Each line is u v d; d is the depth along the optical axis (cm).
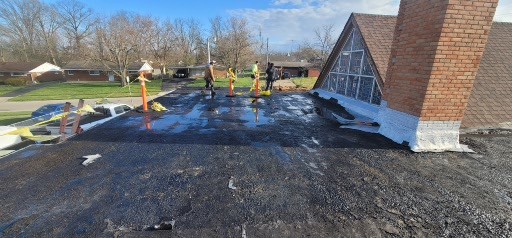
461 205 248
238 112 727
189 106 816
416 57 398
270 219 227
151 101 912
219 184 290
